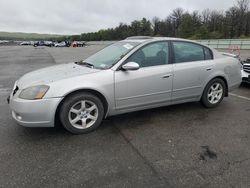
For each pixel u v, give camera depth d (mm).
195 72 4453
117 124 4074
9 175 2639
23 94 3342
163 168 2793
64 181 2547
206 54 4734
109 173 2691
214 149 3236
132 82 3832
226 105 5168
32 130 3795
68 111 3498
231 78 5023
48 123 3396
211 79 4715
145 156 3055
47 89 3322
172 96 4320
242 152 3158
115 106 3824
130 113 4590
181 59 4383
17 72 10594
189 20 70875
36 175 2643
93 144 3365
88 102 3625
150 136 3629
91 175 2652
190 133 3738
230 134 3705
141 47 4012
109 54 4285
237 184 2508
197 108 4914
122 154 3102
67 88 3393
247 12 62719
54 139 3502
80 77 3531
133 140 3498
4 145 3314
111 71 3717
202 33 63062
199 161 2939
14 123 4082
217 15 72625
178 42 4418
